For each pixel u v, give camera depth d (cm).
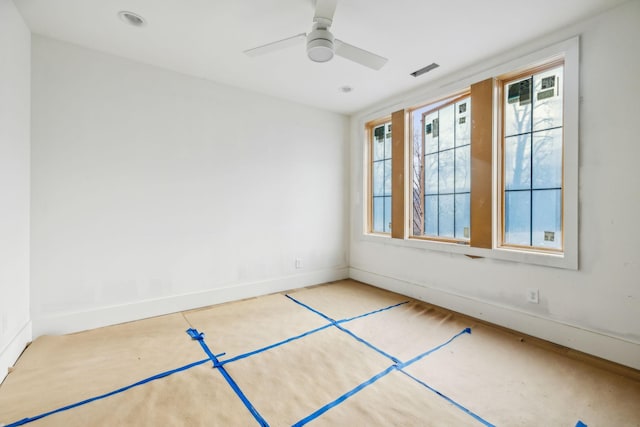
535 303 232
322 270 390
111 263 251
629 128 187
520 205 249
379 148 386
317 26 189
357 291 354
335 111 395
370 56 208
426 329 247
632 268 187
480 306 267
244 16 199
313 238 381
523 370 187
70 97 232
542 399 160
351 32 217
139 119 262
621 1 184
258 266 336
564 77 212
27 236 212
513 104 253
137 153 261
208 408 152
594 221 201
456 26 209
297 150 364
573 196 209
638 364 185
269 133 340
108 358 198
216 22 206
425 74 285
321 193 387
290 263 361
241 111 319
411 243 327
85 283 241
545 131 234
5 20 174
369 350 212
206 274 301
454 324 257
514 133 252
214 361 196
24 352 200
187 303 289
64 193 231
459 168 294
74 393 161
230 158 313
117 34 221
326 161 391
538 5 187
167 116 275
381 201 383
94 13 196
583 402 157
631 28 184
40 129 221
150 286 270
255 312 284
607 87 194
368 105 372
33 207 219
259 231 335
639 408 152
